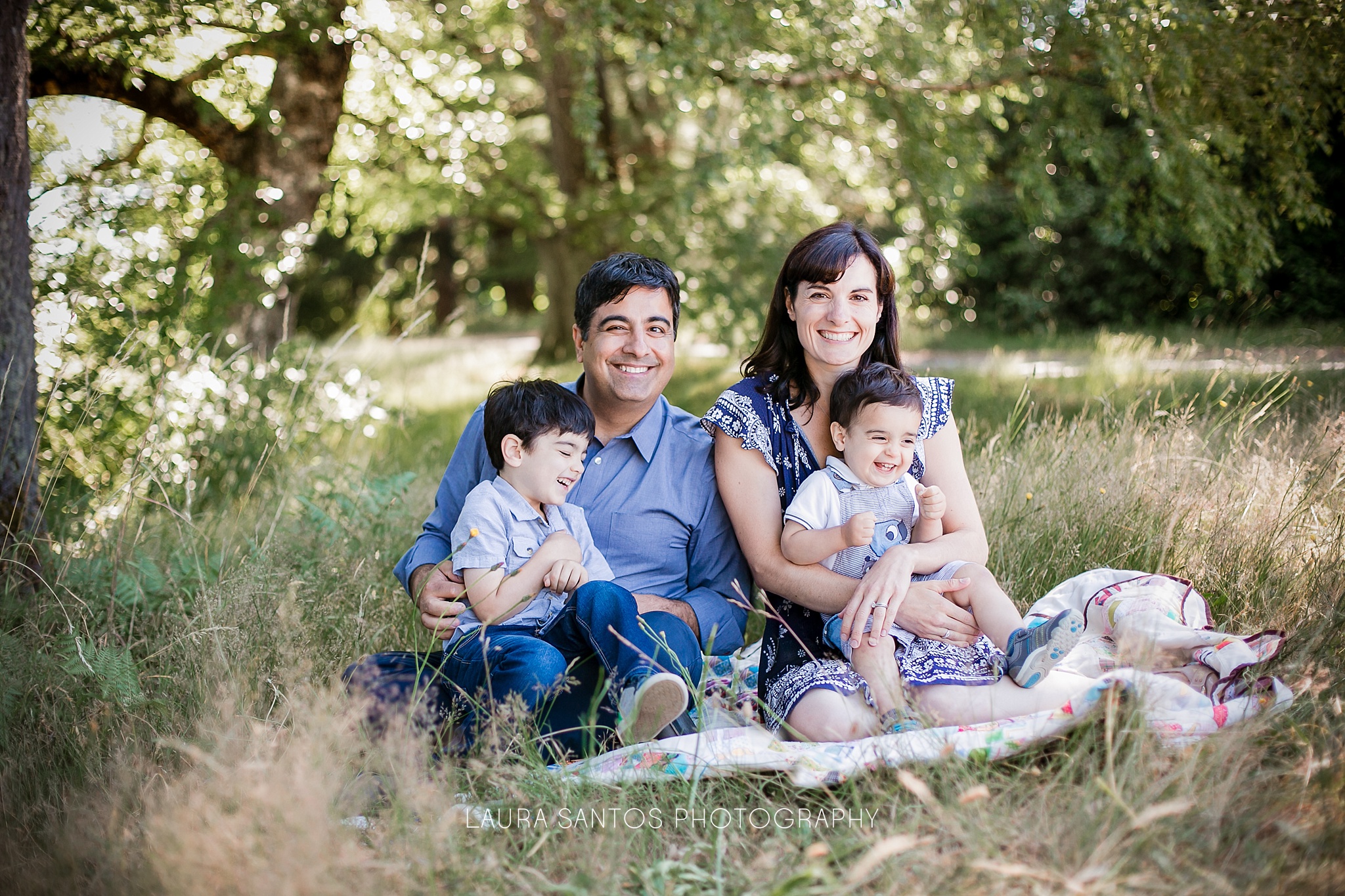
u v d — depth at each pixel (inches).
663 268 117.2
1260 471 143.3
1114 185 285.9
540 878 76.7
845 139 344.8
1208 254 267.9
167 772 92.9
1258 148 261.4
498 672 99.1
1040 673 94.7
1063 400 261.7
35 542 135.7
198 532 152.3
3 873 80.4
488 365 550.3
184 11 233.9
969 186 343.0
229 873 70.6
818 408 116.4
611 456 121.0
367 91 318.3
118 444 177.2
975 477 158.7
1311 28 227.1
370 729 95.2
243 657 110.3
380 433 267.7
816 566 109.1
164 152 229.9
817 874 71.5
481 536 107.5
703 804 88.3
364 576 139.3
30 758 96.0
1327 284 375.6
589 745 99.7
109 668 105.7
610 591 102.2
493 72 390.0
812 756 91.2
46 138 185.6
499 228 625.0
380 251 922.1
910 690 99.3
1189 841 76.2
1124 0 238.8
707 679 118.0
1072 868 74.0
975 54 297.4
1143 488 142.2
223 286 240.4
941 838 79.6
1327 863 72.6
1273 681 94.0
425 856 76.6
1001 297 595.5
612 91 470.6
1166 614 103.4
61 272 174.9
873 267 111.9
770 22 287.7
